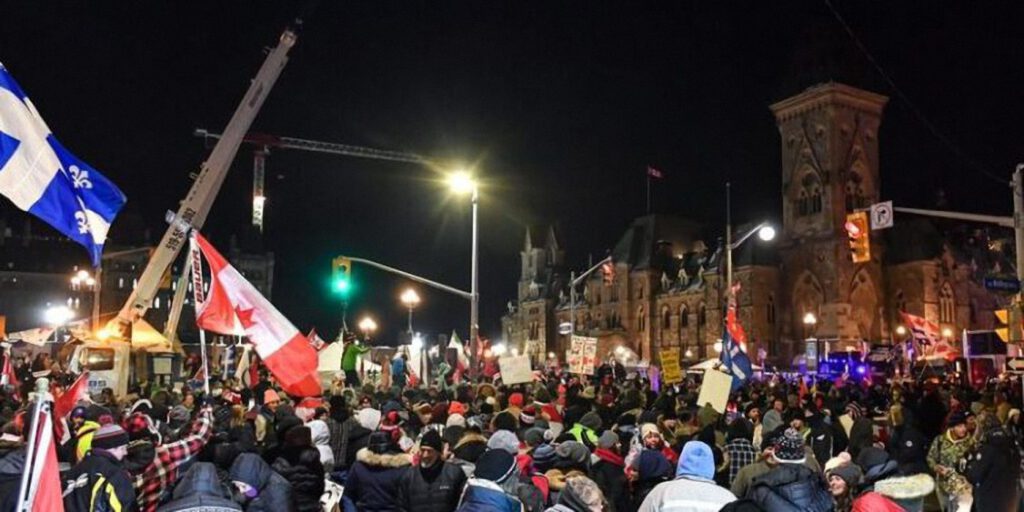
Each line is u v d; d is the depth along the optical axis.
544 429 12.32
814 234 99.44
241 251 150.62
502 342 155.00
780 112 104.94
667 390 25.77
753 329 99.56
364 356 35.72
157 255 27.58
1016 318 25.48
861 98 100.88
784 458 7.98
